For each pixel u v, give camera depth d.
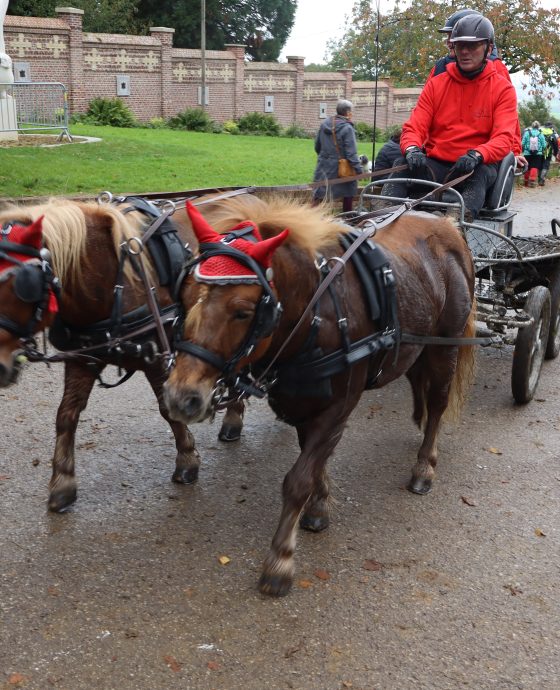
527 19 22.47
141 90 27.02
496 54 6.53
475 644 3.27
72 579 3.58
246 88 30.12
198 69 28.48
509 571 3.80
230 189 6.08
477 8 21.88
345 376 3.43
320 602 3.49
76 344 3.85
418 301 3.88
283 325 3.13
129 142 17.09
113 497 4.34
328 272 3.28
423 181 5.37
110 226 3.73
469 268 4.51
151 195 5.76
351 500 4.43
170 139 20.77
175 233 3.98
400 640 3.27
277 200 3.50
